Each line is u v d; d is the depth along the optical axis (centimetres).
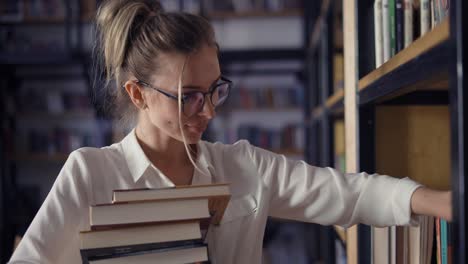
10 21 473
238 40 510
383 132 137
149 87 104
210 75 102
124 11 109
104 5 114
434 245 112
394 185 101
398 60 90
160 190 88
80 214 105
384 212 102
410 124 137
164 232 88
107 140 477
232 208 116
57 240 99
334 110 224
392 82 95
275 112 502
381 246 126
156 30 103
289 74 501
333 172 114
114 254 85
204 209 89
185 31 101
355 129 140
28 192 486
